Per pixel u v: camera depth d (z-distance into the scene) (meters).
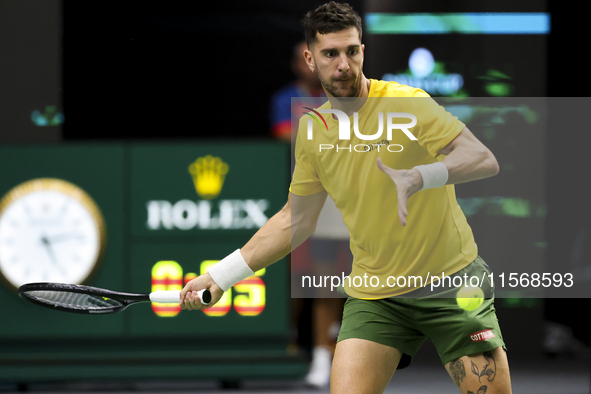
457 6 20.62
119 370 14.89
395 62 20.72
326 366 16.08
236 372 14.95
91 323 14.89
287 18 24.83
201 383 16.73
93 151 14.62
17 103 19.70
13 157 14.53
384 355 7.51
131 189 14.66
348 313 7.75
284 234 7.77
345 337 7.60
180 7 24.98
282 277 14.90
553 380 16.62
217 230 14.70
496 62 20.59
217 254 14.69
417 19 20.66
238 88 24.94
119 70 24.50
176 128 24.83
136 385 16.45
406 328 7.58
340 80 7.17
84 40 24.33
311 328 19.77
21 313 14.78
